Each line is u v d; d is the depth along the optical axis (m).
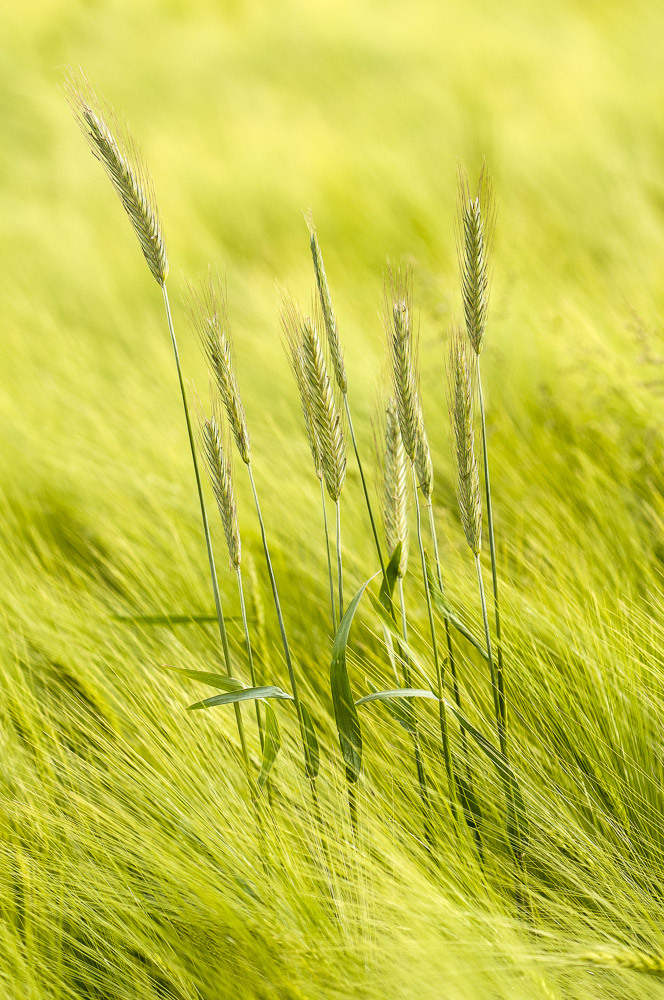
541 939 2.03
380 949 2.01
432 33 8.39
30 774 2.13
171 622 2.12
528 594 2.21
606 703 2.11
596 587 2.22
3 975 2.03
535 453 2.45
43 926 2.07
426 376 2.90
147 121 7.48
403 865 2.04
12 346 3.67
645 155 4.96
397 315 1.99
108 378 3.43
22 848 2.09
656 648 2.13
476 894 2.04
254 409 2.97
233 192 5.49
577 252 4.02
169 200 5.55
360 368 3.05
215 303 2.01
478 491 2.02
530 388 2.75
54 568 2.37
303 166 5.67
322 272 2.00
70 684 2.24
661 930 2.03
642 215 4.27
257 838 2.07
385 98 6.85
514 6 8.63
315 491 2.40
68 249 5.07
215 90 8.00
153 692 2.18
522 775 2.08
